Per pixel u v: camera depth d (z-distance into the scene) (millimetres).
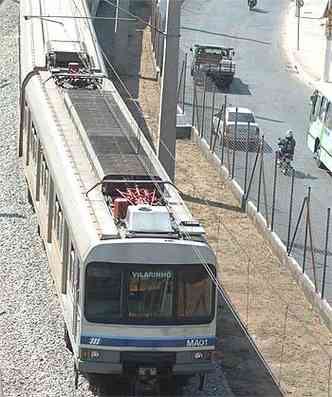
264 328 38375
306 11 112312
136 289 31391
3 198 50781
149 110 72875
